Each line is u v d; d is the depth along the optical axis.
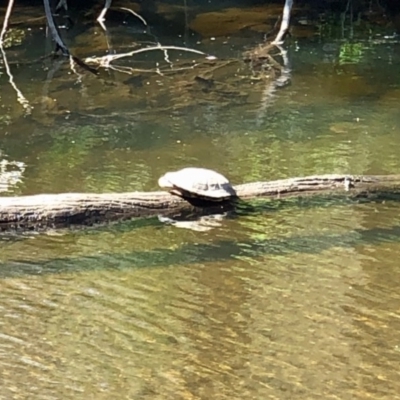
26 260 4.96
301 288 4.78
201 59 7.86
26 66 7.70
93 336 4.52
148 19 9.79
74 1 10.46
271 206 5.36
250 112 6.62
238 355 4.44
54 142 6.13
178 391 4.30
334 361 4.41
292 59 7.86
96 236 5.13
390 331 4.55
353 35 8.91
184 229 5.19
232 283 4.81
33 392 4.29
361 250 5.03
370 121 6.45
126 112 6.63
